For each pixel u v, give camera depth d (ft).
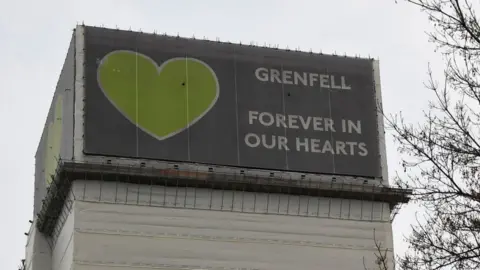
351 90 206.49
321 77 205.98
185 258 180.96
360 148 200.75
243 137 195.21
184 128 192.75
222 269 182.09
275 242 186.80
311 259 187.32
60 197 185.98
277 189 190.49
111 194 181.78
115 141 187.52
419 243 78.74
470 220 76.95
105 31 197.47
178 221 183.21
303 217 190.19
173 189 185.26
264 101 200.03
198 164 190.29
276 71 203.72
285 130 198.49
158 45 199.31
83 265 175.52
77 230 177.68
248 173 191.83
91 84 191.42
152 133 190.39
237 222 186.29
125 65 195.31
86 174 181.27
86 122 187.73
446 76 77.87
